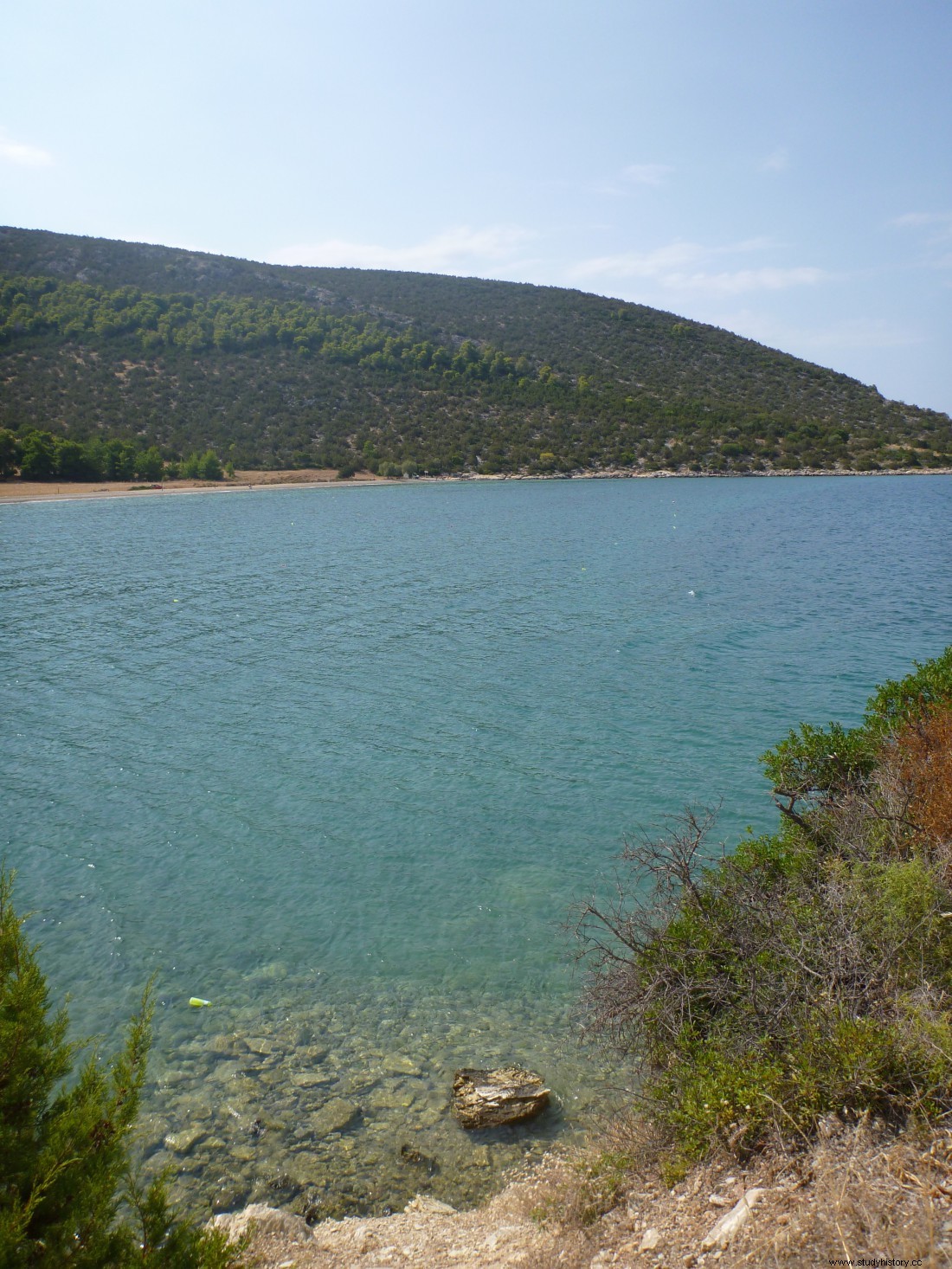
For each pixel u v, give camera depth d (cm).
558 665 2308
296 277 17950
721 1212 453
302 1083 773
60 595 3512
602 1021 716
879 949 607
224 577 3959
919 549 4753
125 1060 402
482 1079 749
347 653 2488
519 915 1075
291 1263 522
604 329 16875
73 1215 332
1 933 391
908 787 836
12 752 1680
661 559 4450
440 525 6400
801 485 10275
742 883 753
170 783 1525
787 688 2034
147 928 1055
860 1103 484
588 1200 532
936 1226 367
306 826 1345
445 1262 511
